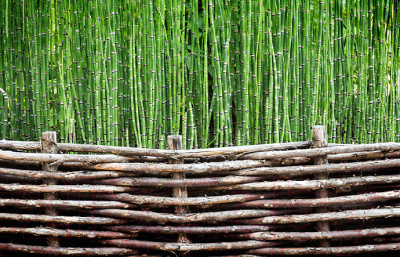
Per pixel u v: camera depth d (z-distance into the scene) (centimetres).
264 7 304
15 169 296
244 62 303
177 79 306
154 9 303
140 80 305
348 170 296
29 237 299
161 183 295
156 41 304
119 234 298
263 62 305
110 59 304
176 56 304
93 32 304
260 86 306
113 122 306
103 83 304
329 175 299
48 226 297
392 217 299
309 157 297
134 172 296
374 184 299
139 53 304
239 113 307
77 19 304
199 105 307
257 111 306
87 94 306
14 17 307
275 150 297
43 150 296
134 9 304
